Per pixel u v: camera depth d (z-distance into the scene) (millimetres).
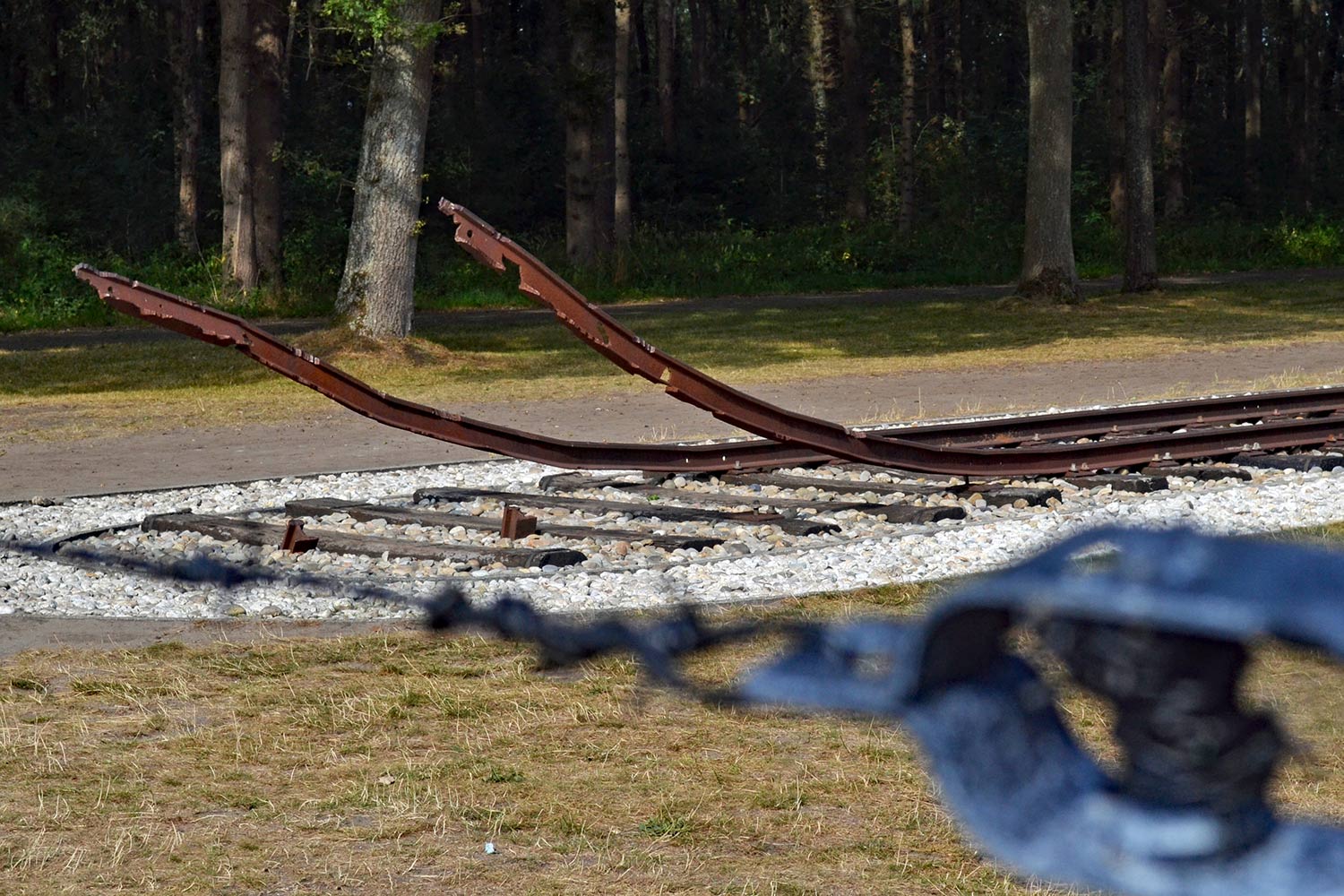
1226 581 759
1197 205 66250
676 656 934
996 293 42250
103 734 6035
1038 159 34938
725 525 10922
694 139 62312
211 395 20719
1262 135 73812
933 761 860
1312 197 69750
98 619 7984
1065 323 31406
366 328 24047
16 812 5133
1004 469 12242
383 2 22844
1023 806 840
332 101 49594
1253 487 11938
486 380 22188
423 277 41094
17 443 16547
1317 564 755
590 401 19891
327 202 43844
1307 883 814
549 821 5039
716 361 24797
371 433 17094
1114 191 54531
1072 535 841
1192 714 797
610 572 9117
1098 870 823
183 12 46531
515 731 6008
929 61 67312
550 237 53000
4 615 8070
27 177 46125
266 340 9570
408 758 5699
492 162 54531
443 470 14109
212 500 12680
